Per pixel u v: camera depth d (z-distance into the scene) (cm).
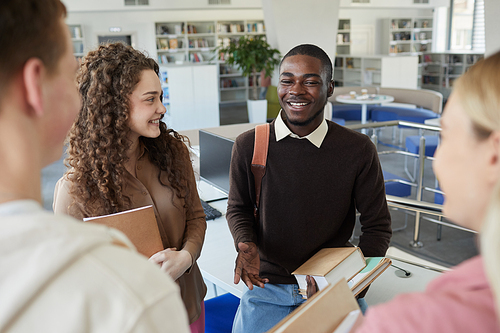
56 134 44
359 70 1148
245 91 1304
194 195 143
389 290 164
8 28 37
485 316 38
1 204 38
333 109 810
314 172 140
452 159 47
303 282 125
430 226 389
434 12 1341
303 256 144
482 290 41
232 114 1123
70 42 45
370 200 146
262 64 838
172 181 134
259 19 1257
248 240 141
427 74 1302
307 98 134
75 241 38
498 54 44
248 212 154
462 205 48
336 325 61
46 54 40
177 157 135
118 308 38
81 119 122
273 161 142
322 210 142
